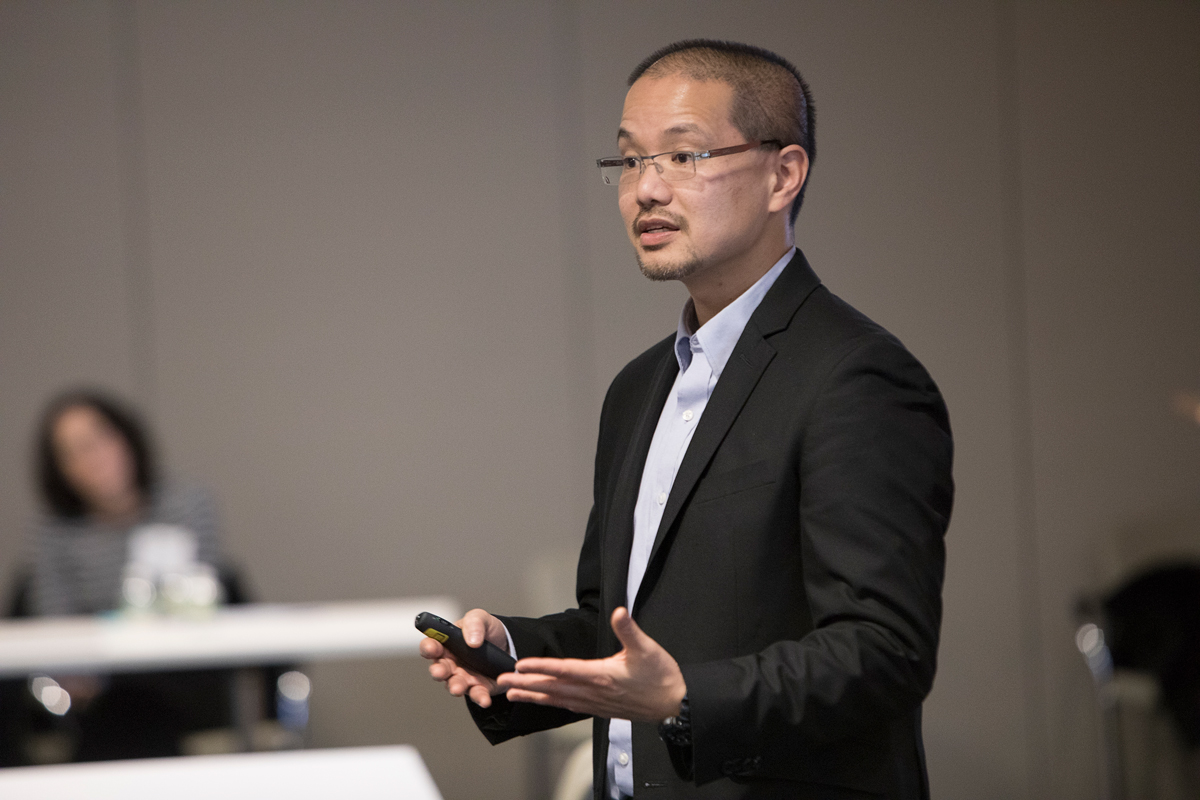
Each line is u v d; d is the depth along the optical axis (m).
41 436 14.06
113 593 13.80
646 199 4.57
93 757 12.70
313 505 16.56
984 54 16.91
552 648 4.81
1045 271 16.84
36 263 16.42
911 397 4.23
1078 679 16.53
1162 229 16.97
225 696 13.21
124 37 16.59
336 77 16.77
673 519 4.39
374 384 16.67
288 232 16.66
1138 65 17.03
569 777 10.30
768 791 4.15
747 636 4.21
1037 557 16.67
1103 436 16.81
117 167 16.55
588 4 16.89
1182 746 15.80
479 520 16.70
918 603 3.90
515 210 16.84
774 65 4.80
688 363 4.88
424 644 4.45
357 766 5.21
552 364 16.81
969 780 16.47
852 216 16.67
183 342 16.53
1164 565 14.74
